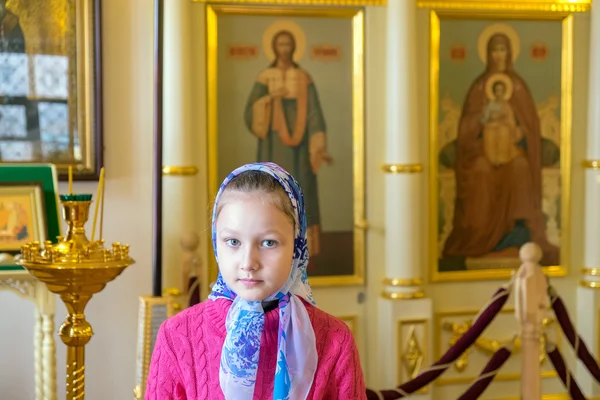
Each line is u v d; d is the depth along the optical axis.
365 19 5.43
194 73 5.16
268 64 5.34
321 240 5.46
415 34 5.35
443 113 5.61
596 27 5.71
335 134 5.46
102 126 4.90
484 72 5.66
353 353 1.82
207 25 5.18
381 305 5.50
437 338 5.66
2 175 3.89
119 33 4.96
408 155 5.37
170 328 1.83
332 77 5.43
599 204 5.77
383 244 5.55
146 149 5.02
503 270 5.75
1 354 4.84
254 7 5.26
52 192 3.94
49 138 4.83
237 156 5.33
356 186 5.48
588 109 5.81
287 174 1.76
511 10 5.63
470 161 5.68
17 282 4.08
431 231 5.61
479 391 4.58
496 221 5.74
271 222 1.67
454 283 5.70
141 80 5.00
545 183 5.81
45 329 4.18
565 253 5.85
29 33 4.77
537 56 5.74
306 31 5.38
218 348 1.78
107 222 4.98
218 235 1.72
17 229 3.85
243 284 1.68
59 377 4.93
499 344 5.71
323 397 1.78
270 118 5.37
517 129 5.74
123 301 5.02
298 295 1.81
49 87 4.82
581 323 5.85
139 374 3.85
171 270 4.96
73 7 4.82
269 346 1.75
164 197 5.00
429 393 5.48
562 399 5.84
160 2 3.78
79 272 3.04
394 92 5.36
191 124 5.02
